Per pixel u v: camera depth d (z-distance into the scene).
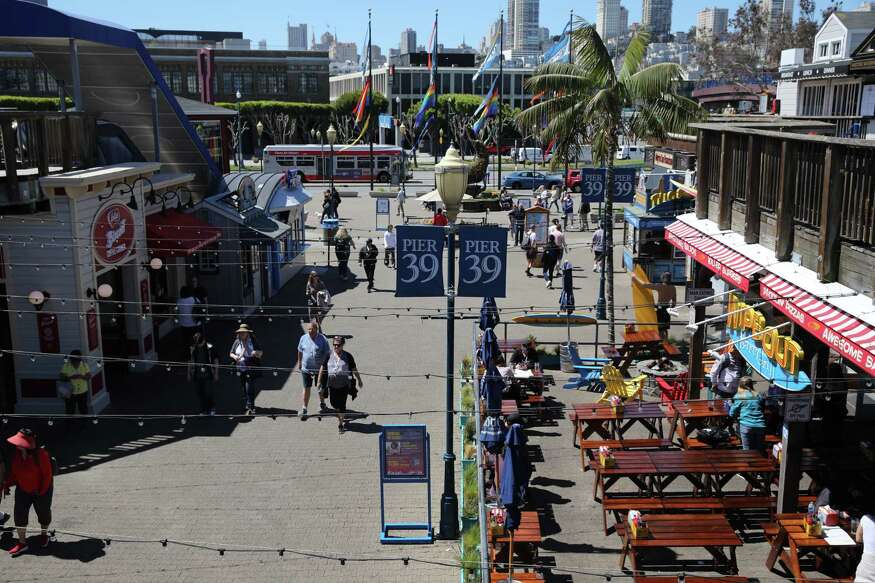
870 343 8.21
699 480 12.16
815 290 9.98
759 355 12.40
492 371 15.60
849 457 11.91
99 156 22.17
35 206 16.83
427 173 78.38
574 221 43.69
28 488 11.58
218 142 33.66
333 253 35.47
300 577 11.08
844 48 43.72
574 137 20.89
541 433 15.60
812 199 10.92
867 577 8.94
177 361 21.11
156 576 11.08
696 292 15.40
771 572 10.47
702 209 15.94
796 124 16.44
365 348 22.02
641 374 17.92
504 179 61.09
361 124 90.75
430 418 16.84
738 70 77.56
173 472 14.36
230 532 12.23
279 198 30.36
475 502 11.92
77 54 20.77
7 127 15.63
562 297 24.73
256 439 15.86
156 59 98.56
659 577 9.34
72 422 16.23
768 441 13.27
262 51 103.44
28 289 16.91
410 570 11.26
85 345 16.95
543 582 9.88
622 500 11.46
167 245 21.08
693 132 29.14
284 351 21.77
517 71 115.38
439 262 12.06
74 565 11.37
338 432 16.16
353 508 13.05
